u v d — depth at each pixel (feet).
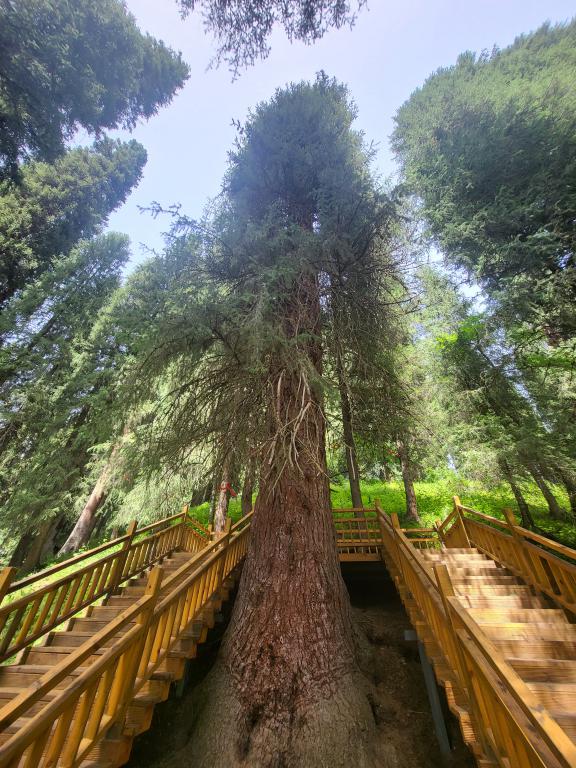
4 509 31.04
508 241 20.81
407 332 20.72
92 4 26.78
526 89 29.71
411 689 12.22
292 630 10.32
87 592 14.07
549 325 19.25
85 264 44.93
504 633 9.70
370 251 15.49
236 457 12.31
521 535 13.83
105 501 33.47
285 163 18.48
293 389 12.56
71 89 24.91
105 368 35.17
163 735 10.63
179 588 9.89
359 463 22.41
